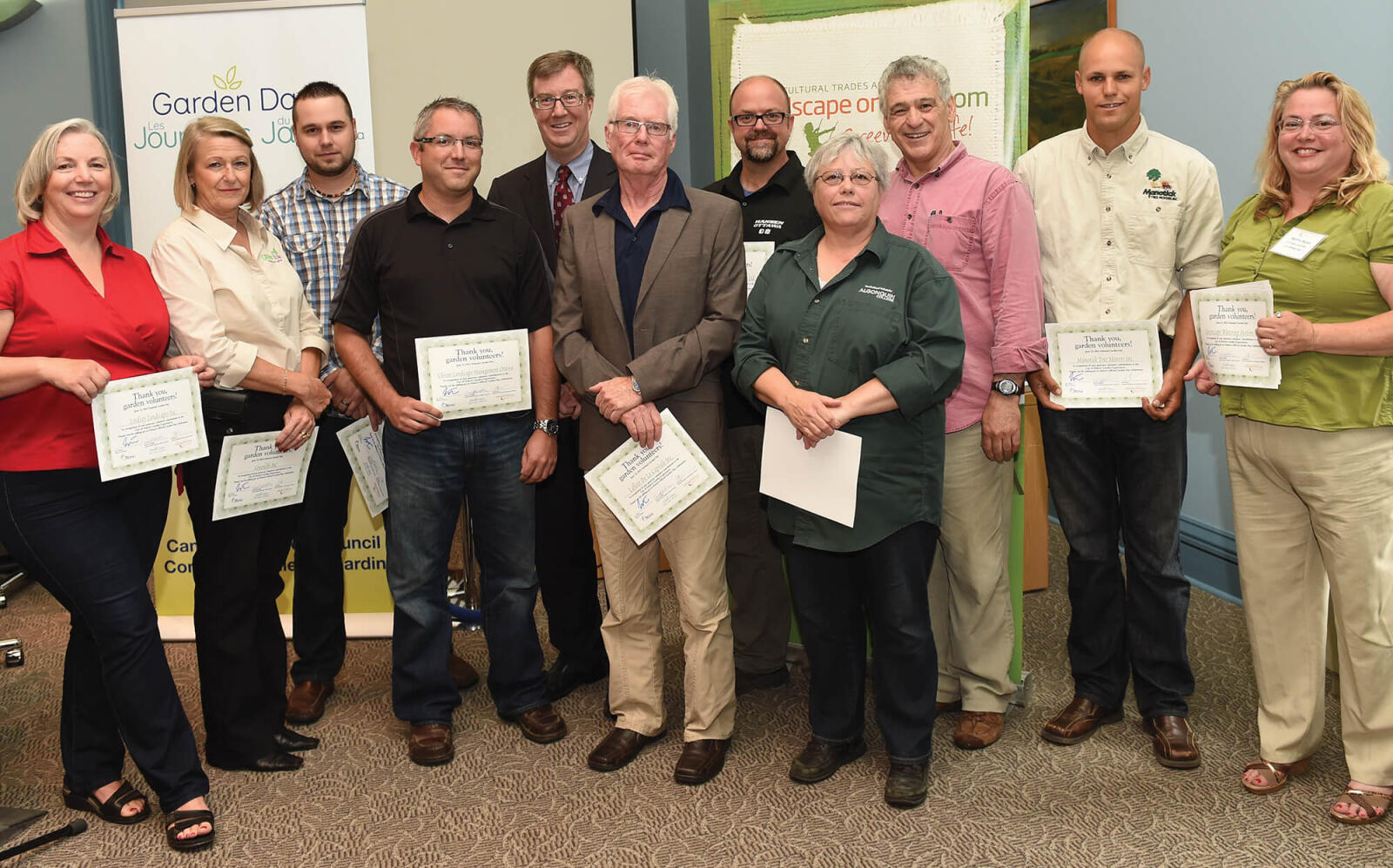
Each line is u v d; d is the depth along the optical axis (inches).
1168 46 151.5
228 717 97.6
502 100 168.4
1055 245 98.2
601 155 114.8
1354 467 82.4
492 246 95.7
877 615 89.1
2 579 156.9
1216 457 147.6
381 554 138.0
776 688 117.6
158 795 87.4
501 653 104.4
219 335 88.5
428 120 91.7
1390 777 85.7
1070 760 98.3
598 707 113.0
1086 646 103.4
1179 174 94.3
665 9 197.3
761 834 86.7
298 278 100.3
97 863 84.4
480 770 99.1
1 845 85.9
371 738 106.8
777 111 106.8
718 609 95.9
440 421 94.9
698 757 96.2
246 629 96.6
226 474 90.1
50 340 78.2
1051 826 86.6
